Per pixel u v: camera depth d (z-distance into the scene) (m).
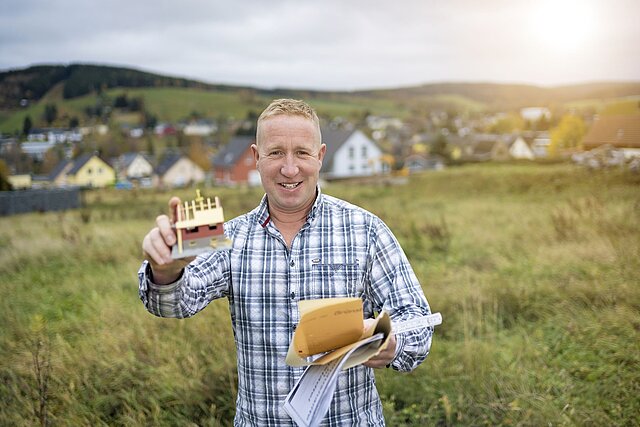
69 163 56.47
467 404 3.58
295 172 1.75
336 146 56.00
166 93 148.75
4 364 4.26
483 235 9.13
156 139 104.00
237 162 58.06
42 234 12.28
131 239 10.44
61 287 7.09
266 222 1.87
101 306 5.77
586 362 4.14
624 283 5.71
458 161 65.19
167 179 66.88
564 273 6.28
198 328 4.74
